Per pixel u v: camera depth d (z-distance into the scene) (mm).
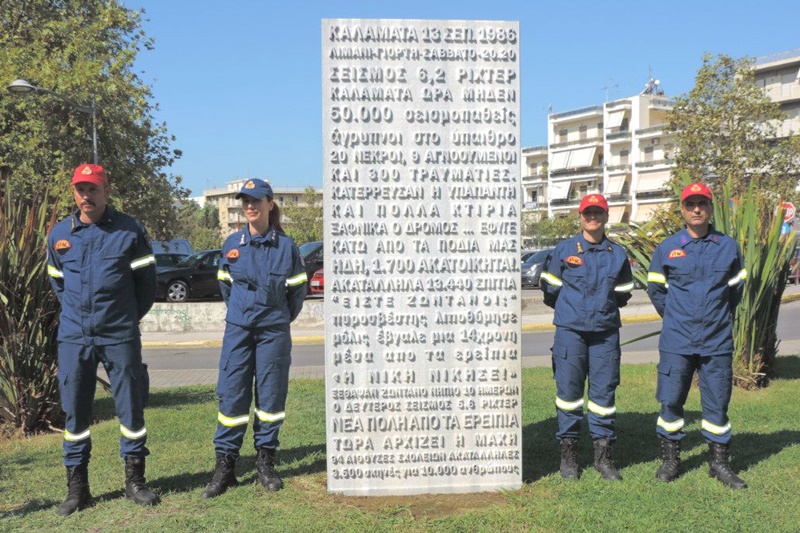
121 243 4477
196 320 17453
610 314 4961
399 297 4762
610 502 4520
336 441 4789
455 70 4711
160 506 4547
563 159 71688
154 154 23484
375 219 4719
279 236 4879
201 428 6684
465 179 4750
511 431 4863
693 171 24578
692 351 4898
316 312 17609
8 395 6617
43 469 5430
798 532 4051
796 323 16250
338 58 4645
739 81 24141
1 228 6723
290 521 4281
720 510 4371
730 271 4969
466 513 4406
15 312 6633
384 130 4688
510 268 4805
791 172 24328
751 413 6844
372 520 4301
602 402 5055
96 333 4434
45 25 21188
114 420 7242
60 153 19078
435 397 4812
